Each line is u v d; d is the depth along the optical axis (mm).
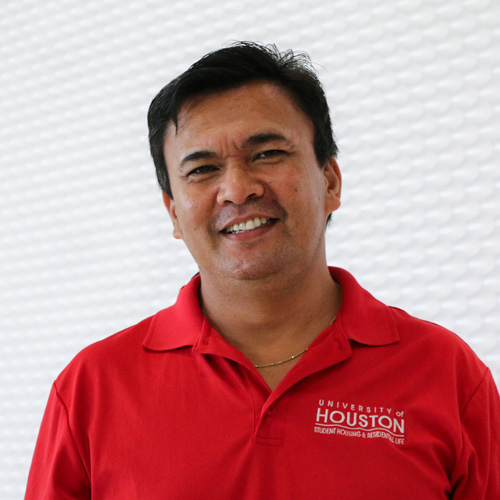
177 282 2266
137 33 2396
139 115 2365
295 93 1293
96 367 1330
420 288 1959
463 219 1932
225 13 2281
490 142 1919
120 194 2361
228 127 1227
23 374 2416
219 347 1272
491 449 1276
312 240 1255
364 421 1190
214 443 1193
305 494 1144
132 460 1224
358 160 2049
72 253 2400
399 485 1153
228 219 1214
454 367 1259
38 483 1350
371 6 2076
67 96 2469
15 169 2512
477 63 1945
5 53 2576
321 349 1243
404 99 2016
